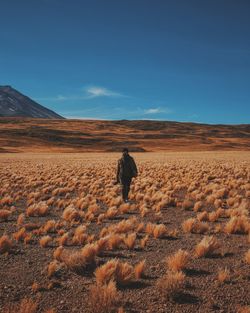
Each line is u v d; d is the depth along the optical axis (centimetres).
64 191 2020
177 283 580
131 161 1641
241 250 843
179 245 893
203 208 1464
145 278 663
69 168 3894
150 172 3144
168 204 1548
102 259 778
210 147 19850
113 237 867
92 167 3962
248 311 507
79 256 723
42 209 1331
